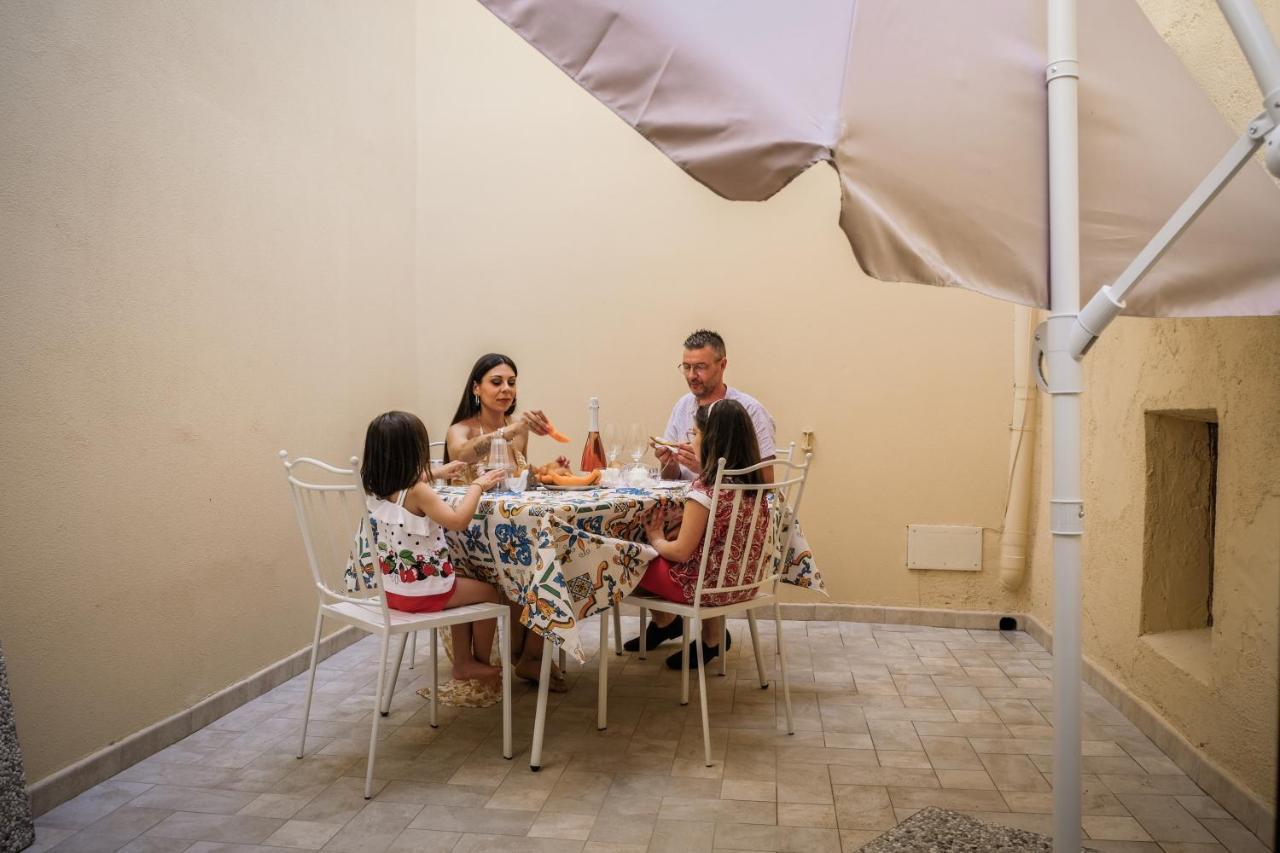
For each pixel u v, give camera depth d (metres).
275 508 3.41
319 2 3.71
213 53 3.04
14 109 2.28
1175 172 2.09
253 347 3.27
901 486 4.32
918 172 1.86
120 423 2.63
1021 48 1.91
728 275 4.42
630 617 4.55
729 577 2.88
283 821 2.31
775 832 2.25
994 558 4.28
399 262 4.45
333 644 3.85
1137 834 2.23
